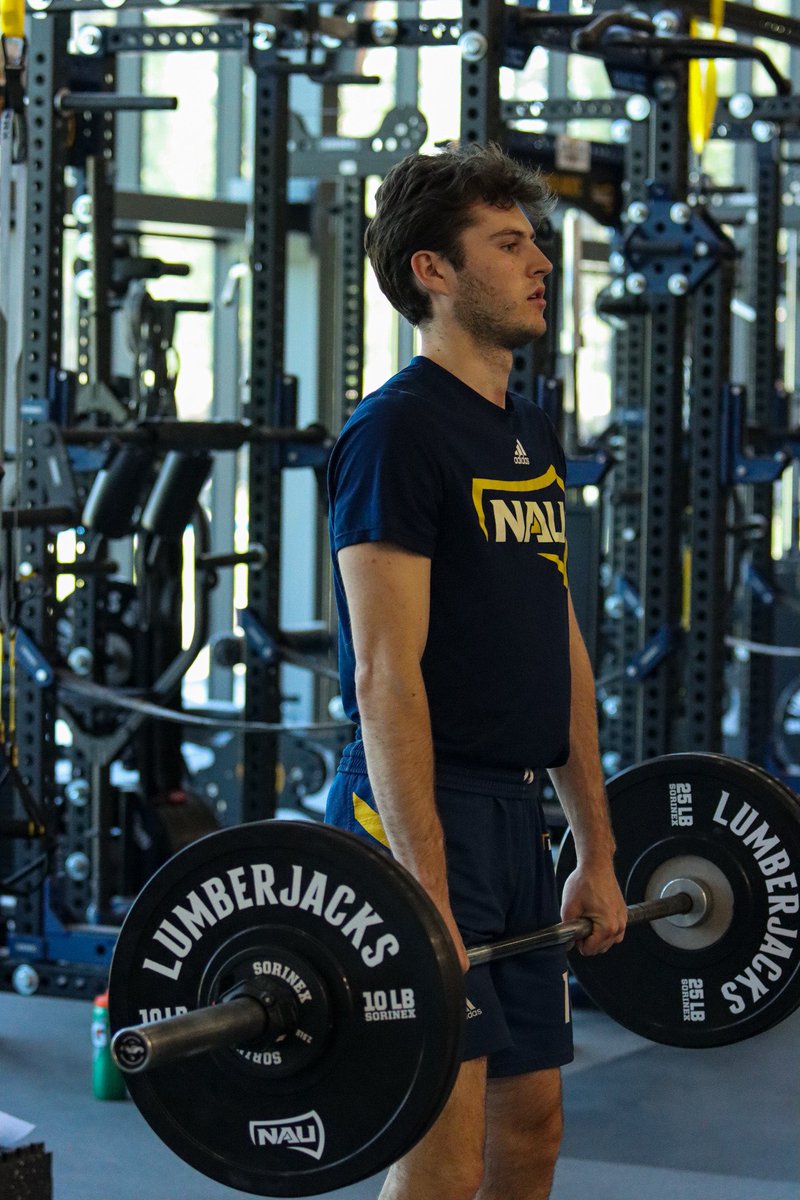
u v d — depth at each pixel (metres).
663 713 5.92
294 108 10.84
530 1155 2.78
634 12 5.47
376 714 2.42
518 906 2.68
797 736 10.53
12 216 5.56
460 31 5.28
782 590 8.61
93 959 5.73
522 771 2.65
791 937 3.03
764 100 7.99
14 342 5.61
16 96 4.32
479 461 2.56
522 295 2.60
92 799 5.84
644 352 7.96
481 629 2.56
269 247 6.06
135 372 6.05
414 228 2.59
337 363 10.31
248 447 6.08
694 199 6.18
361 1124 2.24
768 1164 4.25
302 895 2.24
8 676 5.32
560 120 7.63
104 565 5.69
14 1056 5.10
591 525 6.38
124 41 6.06
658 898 3.09
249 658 6.10
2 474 4.21
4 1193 2.74
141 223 10.05
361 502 2.46
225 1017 2.15
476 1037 2.53
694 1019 3.12
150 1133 4.42
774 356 8.36
